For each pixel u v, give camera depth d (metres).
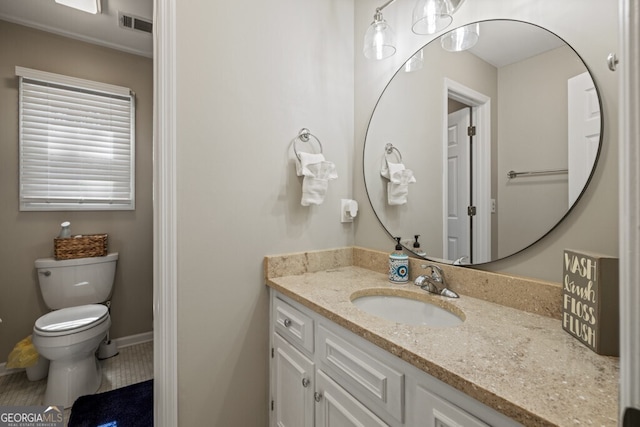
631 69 0.28
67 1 1.87
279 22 1.42
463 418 0.63
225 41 1.28
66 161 2.26
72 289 2.14
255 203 1.36
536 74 0.98
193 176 1.21
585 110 0.88
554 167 0.94
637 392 0.27
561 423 0.48
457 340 0.77
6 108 2.08
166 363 1.18
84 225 2.33
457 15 1.21
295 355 1.19
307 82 1.51
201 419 1.25
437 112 1.28
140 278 2.56
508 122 1.05
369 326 0.86
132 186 2.51
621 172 0.29
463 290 1.15
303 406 1.14
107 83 2.42
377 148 1.55
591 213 0.87
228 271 1.30
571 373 0.62
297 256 1.45
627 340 0.28
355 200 1.69
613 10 0.83
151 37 2.35
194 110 1.21
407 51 1.42
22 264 2.12
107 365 2.21
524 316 0.93
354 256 1.64
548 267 0.96
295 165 1.47
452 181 1.22
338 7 1.64
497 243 1.08
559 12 0.94
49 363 2.04
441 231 1.26
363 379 0.87
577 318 0.77
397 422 0.77
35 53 2.17
